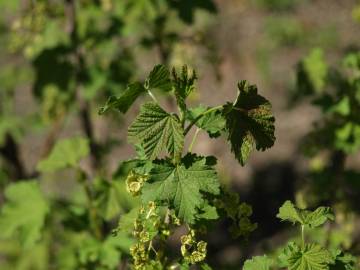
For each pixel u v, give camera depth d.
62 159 1.16
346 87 1.20
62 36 1.55
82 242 1.17
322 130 1.23
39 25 1.54
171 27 1.80
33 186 1.24
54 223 1.52
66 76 1.52
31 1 1.51
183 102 0.77
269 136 0.78
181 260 0.83
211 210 0.82
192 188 0.77
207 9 1.48
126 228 0.84
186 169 0.77
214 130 0.80
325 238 1.12
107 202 1.15
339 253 0.83
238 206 0.84
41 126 1.71
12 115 1.86
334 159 1.26
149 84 0.75
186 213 0.76
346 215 1.19
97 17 1.53
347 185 1.25
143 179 0.79
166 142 0.76
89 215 1.24
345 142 1.20
